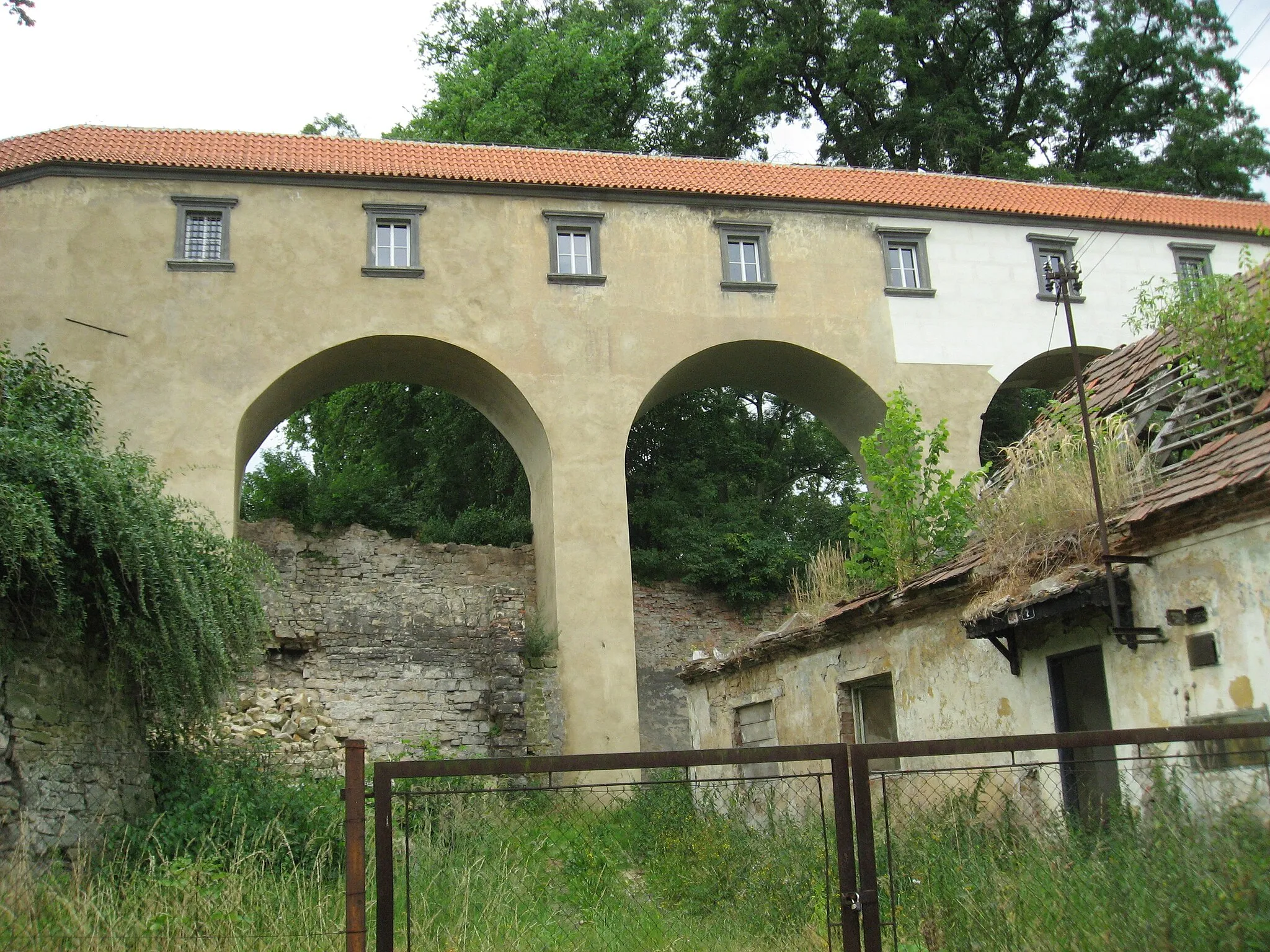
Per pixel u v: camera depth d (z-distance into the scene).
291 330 23.28
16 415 11.23
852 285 26.16
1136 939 6.00
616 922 7.73
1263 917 5.90
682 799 10.16
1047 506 9.71
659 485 32.16
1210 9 39.12
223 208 23.69
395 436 34.31
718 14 38.41
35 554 9.01
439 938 7.26
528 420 24.42
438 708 19.92
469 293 24.25
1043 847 7.27
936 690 10.99
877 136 39.25
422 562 25.47
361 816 5.20
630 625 23.09
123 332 22.58
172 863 9.38
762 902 7.94
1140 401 11.12
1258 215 29.41
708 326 25.19
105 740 10.62
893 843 8.30
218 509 22.02
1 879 8.06
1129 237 28.05
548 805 10.10
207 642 11.09
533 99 34.56
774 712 14.34
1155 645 8.37
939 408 25.75
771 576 29.69
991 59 40.31
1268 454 7.67
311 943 7.18
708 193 25.78
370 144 25.78
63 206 22.95
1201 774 7.36
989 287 26.89
